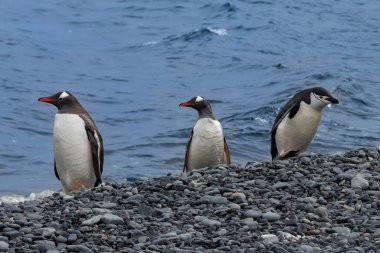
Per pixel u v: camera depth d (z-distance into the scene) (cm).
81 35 4762
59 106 1380
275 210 1053
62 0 5884
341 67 3525
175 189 1173
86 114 1393
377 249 870
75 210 1077
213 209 1063
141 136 2369
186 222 1012
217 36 4497
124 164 2017
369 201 1088
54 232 960
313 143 2183
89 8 5609
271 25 4769
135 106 2927
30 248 915
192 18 5134
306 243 914
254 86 3238
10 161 2064
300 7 5428
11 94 3106
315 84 3114
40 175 1905
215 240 923
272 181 1200
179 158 2091
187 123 2583
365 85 3022
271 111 2620
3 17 5219
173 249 893
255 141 2250
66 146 1358
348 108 2627
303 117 1523
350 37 4566
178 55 4122
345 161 1315
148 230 982
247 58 3928
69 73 3691
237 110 2722
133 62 3988
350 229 976
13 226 982
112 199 1131
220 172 1282
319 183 1161
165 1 5684
